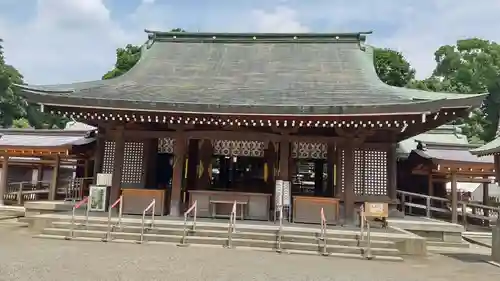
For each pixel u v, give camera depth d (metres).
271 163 18.00
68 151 20.28
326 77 17.89
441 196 24.42
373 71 18.47
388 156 15.84
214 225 13.21
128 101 14.19
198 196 15.55
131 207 15.53
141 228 12.84
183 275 8.25
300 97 15.07
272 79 17.91
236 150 17.69
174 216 15.24
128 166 16.81
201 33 22.11
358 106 13.31
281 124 14.76
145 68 19.59
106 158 17.33
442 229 15.03
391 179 15.74
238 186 20.12
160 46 21.86
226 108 13.91
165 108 14.15
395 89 16.08
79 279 7.66
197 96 15.45
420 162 20.80
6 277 7.68
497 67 56.00
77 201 19.05
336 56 20.03
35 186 25.42
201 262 9.63
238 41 21.88
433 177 22.64
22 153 20.83
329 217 14.70
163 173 18.84
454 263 11.11
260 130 15.58
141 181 16.66
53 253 10.17
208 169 17.83
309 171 24.27
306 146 16.78
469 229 19.72
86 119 15.81
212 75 18.62
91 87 16.36
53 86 16.20
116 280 7.67
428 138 26.36
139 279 7.79
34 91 14.48
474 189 37.28
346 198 14.92
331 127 15.21
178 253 10.70
